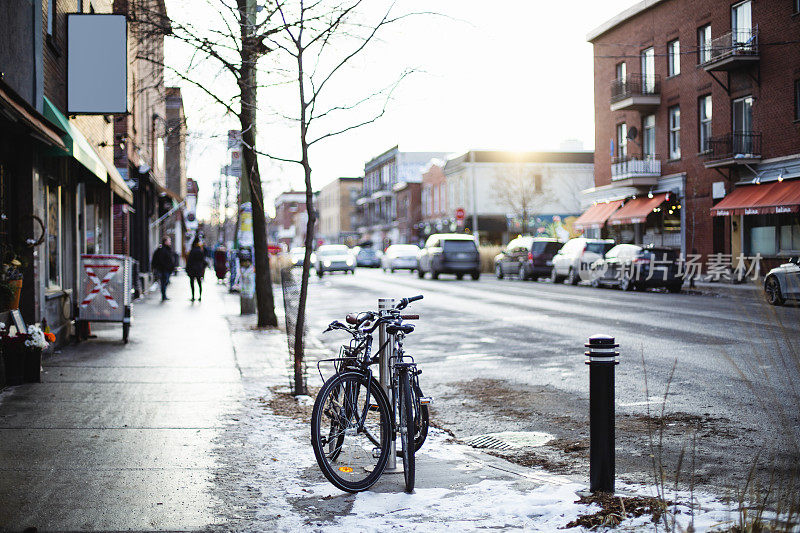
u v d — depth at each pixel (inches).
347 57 361.4
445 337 598.5
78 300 564.4
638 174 1423.5
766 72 1151.6
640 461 256.2
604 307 792.3
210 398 346.6
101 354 480.1
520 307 820.6
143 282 1157.7
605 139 1636.3
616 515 186.1
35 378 374.3
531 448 281.4
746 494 207.2
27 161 420.8
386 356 242.8
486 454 267.9
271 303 652.7
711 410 323.9
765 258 1164.5
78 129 548.1
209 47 406.9
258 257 650.8
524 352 510.6
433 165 2736.2
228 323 689.6
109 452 252.4
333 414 218.4
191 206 1973.4
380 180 3634.4
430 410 351.9
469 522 190.4
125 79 475.2
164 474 229.5
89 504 200.7
